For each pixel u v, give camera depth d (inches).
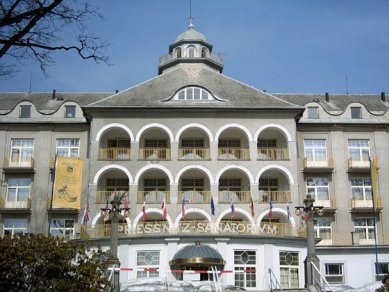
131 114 1801.2
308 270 1160.2
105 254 872.3
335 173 1905.8
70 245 812.6
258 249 1547.7
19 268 767.1
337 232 1847.9
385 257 1770.4
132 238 1553.9
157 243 1551.4
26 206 1811.0
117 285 1060.5
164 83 1935.3
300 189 1882.4
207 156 1793.8
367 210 1860.2
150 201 1742.1
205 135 1875.0
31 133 1908.2
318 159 1924.2
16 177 1866.4
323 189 1902.1
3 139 1893.5
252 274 1528.1
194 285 1279.5
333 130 1951.3
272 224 1683.1
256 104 1825.8
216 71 2175.2
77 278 800.3
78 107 1936.5
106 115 1798.7
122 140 1892.2
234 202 1736.0
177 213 1704.0
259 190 1861.5
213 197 1721.2
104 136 1872.5
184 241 1551.4
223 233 1558.8
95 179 1727.4
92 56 651.5
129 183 1727.4
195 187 1839.3
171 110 1796.3
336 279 1750.7
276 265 1541.6
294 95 2176.4
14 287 770.8
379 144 1953.7
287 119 1828.2
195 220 1754.4
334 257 1768.0
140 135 1784.0
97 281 805.9
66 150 1895.9
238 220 1786.4
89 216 1688.0
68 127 1913.1
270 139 1913.1
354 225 1873.8
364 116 1975.9
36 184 1851.6
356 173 1923.0
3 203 1814.7
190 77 1971.0
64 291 773.9
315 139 1946.4
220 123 1808.6
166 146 1883.6
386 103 2150.6
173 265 1521.9
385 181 1916.8
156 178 1847.9
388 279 914.1
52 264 776.9
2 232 1808.6
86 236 1562.5
